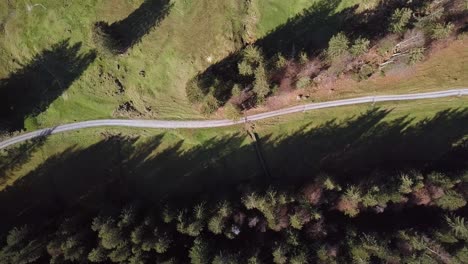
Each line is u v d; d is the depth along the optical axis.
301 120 73.06
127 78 72.31
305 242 65.81
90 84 72.69
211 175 73.81
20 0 70.06
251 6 69.31
